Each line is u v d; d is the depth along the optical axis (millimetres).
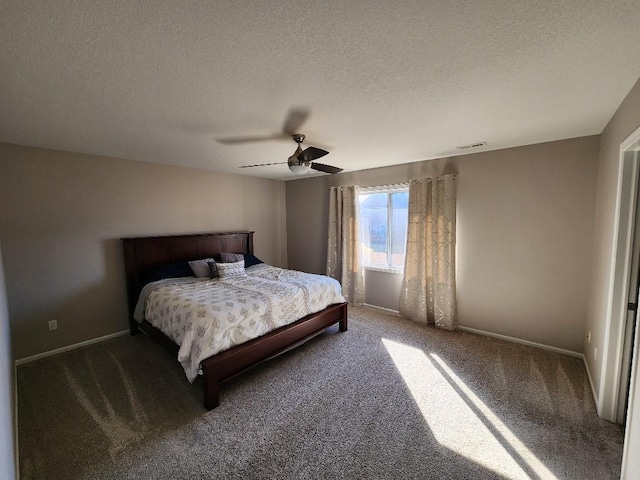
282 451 1784
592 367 2475
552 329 3055
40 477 1609
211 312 2408
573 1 1031
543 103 1968
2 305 1917
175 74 1528
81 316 3299
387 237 4488
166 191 3977
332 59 1406
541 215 3039
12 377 2305
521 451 1764
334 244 4898
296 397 2318
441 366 2770
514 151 3150
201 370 2227
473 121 2326
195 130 2473
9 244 2830
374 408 2176
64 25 1114
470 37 1242
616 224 1948
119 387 2469
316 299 3318
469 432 1927
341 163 4074
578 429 1936
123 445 1834
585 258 2834
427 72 1544
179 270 3805
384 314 4293
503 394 2326
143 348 3236
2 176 2781
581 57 1402
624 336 1941
